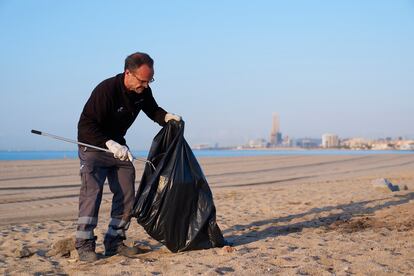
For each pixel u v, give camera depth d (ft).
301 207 29.27
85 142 16.16
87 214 16.30
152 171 16.96
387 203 29.89
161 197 16.52
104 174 16.67
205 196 17.02
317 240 18.35
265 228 22.04
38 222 26.71
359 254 16.01
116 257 16.61
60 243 17.63
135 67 15.72
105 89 15.97
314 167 87.66
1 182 53.47
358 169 81.92
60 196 40.68
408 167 87.86
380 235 19.02
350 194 35.76
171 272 14.38
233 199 34.88
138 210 16.47
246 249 17.10
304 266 14.55
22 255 17.33
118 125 16.63
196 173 17.01
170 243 16.67
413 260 15.20
